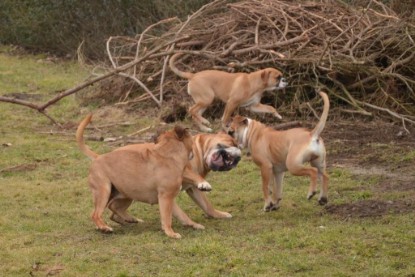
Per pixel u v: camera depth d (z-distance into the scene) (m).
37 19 27.28
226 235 10.19
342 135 15.28
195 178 10.46
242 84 15.84
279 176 11.40
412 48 16.70
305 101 16.77
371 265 8.96
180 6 24.05
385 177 12.80
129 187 10.33
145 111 17.70
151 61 18.53
